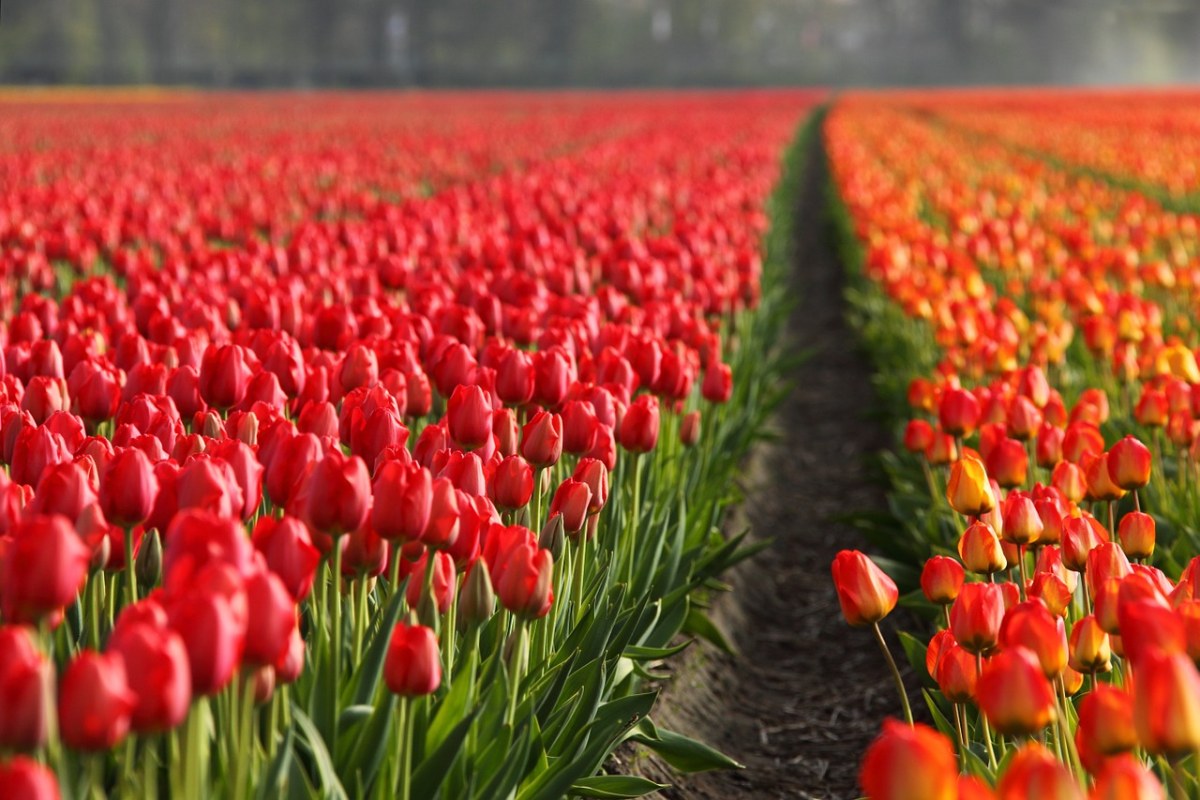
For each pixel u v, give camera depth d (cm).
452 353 607
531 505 520
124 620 280
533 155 3231
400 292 1063
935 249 1326
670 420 761
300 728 391
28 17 15125
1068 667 398
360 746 374
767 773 652
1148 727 291
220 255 1124
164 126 5041
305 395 605
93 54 15625
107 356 730
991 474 571
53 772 318
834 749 673
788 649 821
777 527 1038
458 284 1014
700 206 1828
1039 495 514
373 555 394
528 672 464
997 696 320
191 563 300
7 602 300
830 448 1259
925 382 835
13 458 443
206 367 541
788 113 6350
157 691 266
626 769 573
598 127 4969
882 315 1509
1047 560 453
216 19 17150
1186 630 354
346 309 748
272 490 408
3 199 1688
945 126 5003
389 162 2767
